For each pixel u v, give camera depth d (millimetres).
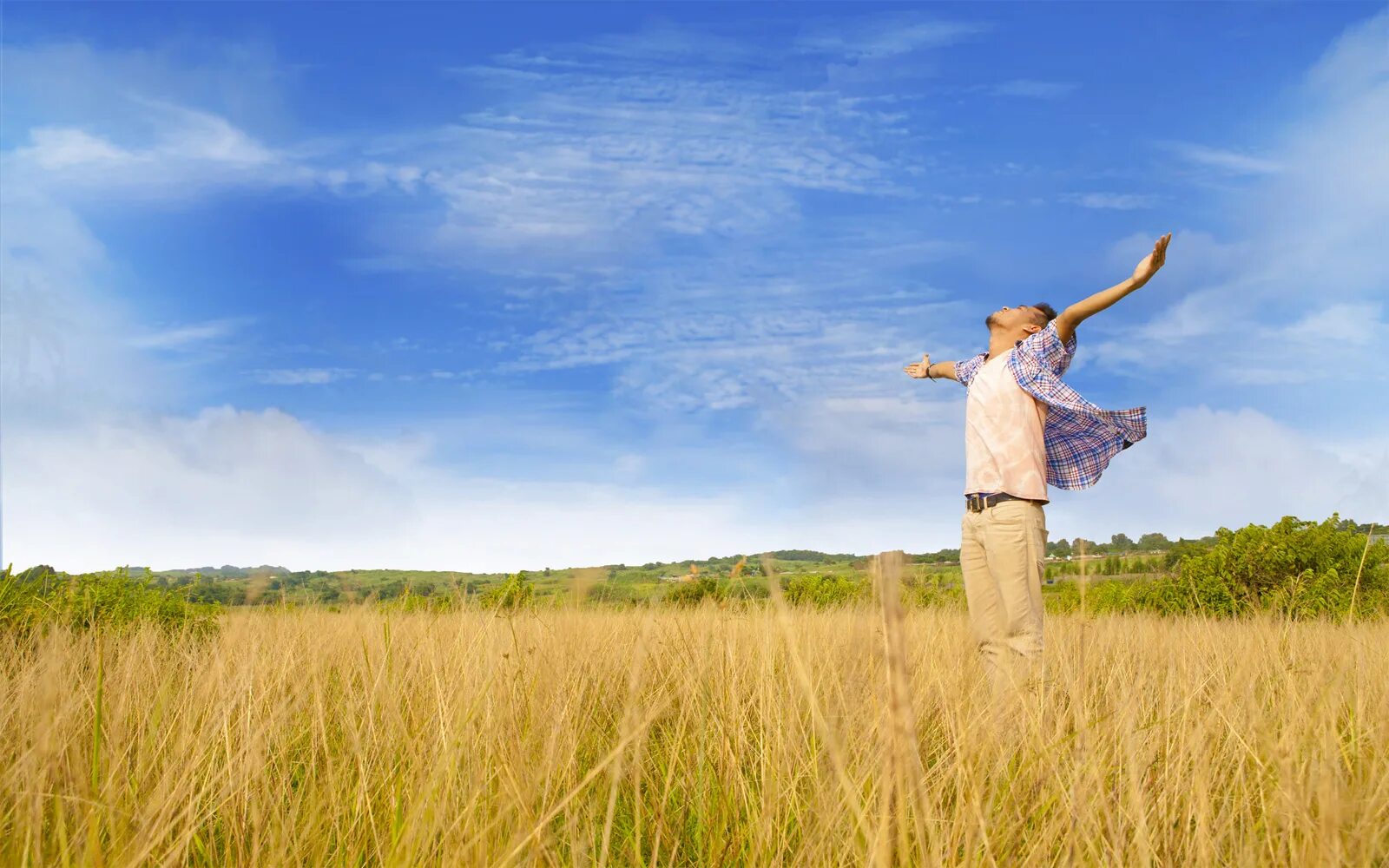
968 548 4535
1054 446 4824
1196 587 9672
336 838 2189
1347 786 1869
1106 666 3566
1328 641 3973
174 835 2055
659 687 2977
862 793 1968
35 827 1689
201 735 2314
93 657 3391
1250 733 2334
